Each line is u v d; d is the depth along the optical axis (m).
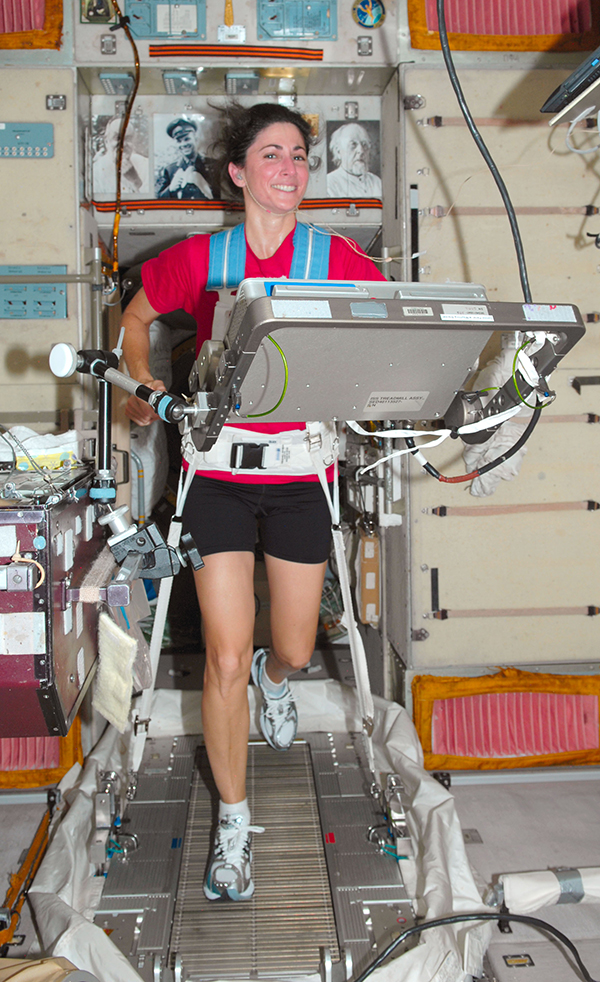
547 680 2.52
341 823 2.07
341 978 1.55
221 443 1.77
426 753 2.49
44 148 2.47
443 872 1.78
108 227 2.71
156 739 2.54
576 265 2.52
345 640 3.68
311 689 2.68
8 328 2.48
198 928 1.69
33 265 2.48
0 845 2.09
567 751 2.51
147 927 1.69
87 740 2.49
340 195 2.76
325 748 2.47
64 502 1.21
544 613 2.55
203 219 2.71
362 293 1.13
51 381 2.49
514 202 2.49
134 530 1.32
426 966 1.51
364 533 2.95
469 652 2.55
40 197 2.47
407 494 2.50
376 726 2.53
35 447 1.58
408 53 2.49
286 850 1.96
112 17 2.47
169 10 2.48
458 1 2.50
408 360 1.25
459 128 2.47
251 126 1.71
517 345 1.33
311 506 1.91
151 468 3.34
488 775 2.43
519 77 2.48
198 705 2.64
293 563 1.93
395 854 1.92
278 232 1.79
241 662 1.72
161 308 1.91
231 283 1.80
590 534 2.54
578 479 2.53
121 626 1.34
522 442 1.45
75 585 1.26
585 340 2.51
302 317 1.07
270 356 1.18
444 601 2.53
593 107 1.64
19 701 1.13
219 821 1.79
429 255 2.49
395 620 2.73
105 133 2.68
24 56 2.46
